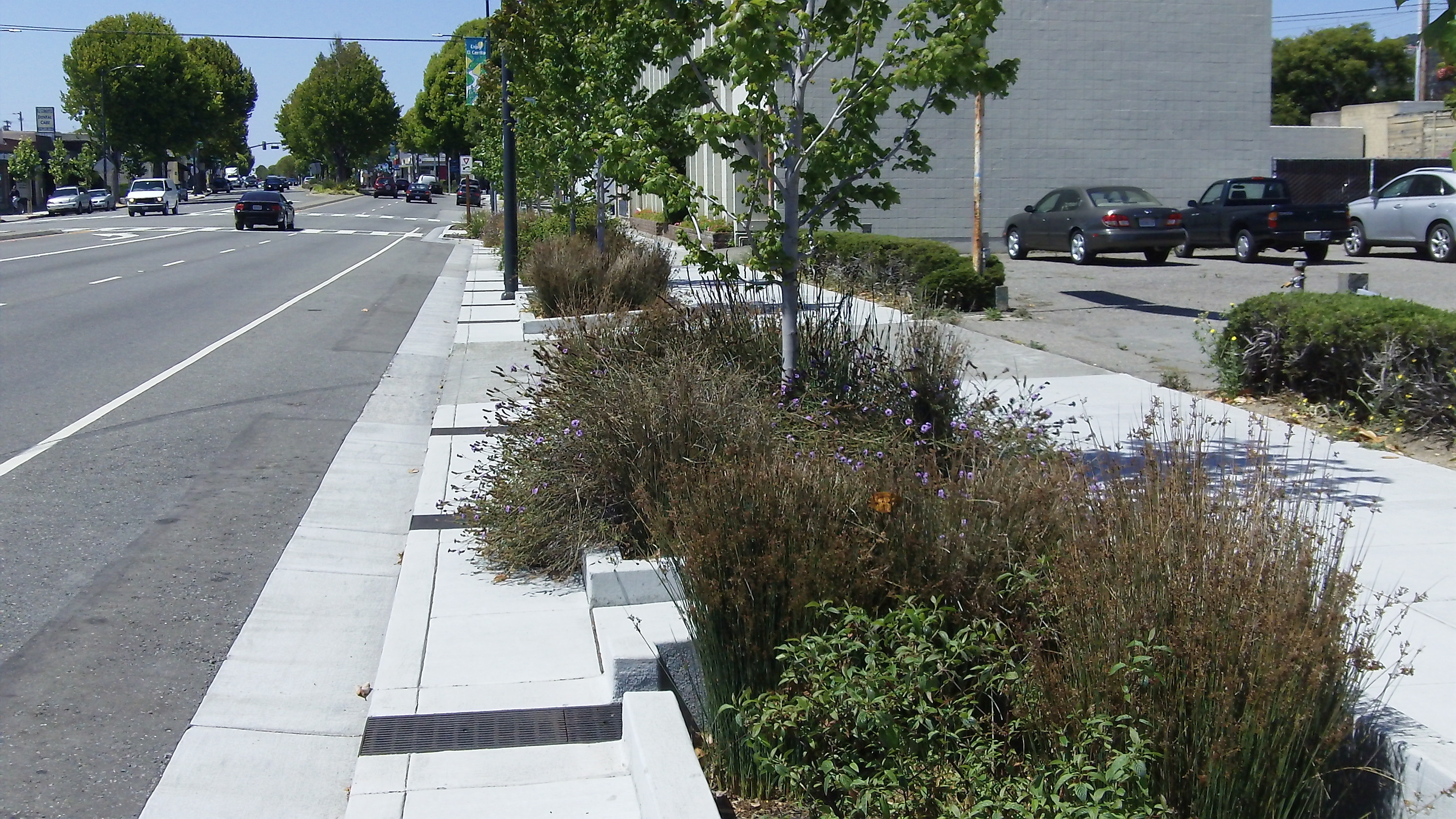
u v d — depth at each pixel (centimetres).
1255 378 1025
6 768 455
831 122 795
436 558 675
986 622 441
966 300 1653
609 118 873
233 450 946
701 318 837
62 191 7000
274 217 4831
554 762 454
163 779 453
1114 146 2980
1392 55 5706
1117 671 368
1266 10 2983
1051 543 459
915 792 376
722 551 451
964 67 745
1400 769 362
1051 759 380
